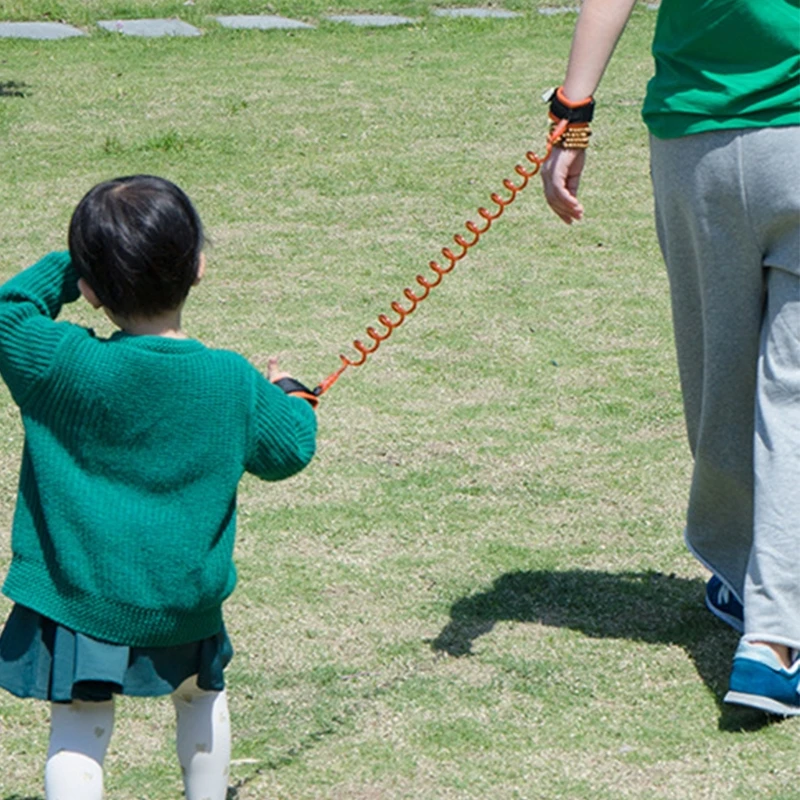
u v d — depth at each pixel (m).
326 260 29.28
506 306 26.44
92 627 10.05
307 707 13.48
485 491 18.69
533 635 14.94
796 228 13.19
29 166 36.44
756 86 13.02
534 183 34.97
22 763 12.60
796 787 12.19
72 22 57.78
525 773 12.38
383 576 16.28
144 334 10.46
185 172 36.06
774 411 13.55
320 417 21.19
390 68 49.81
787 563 13.31
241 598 15.72
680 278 14.23
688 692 13.81
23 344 10.24
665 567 16.61
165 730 13.15
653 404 21.81
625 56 52.03
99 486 10.17
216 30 56.31
